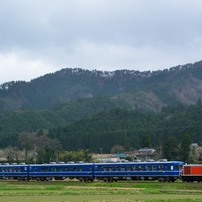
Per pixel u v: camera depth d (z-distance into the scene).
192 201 75.69
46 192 97.38
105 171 149.12
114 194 93.44
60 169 158.00
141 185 123.81
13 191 101.12
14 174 168.38
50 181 155.12
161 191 102.25
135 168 144.50
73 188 114.44
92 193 95.56
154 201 75.00
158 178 141.12
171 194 94.31
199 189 111.19
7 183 145.12
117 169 147.38
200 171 134.75
